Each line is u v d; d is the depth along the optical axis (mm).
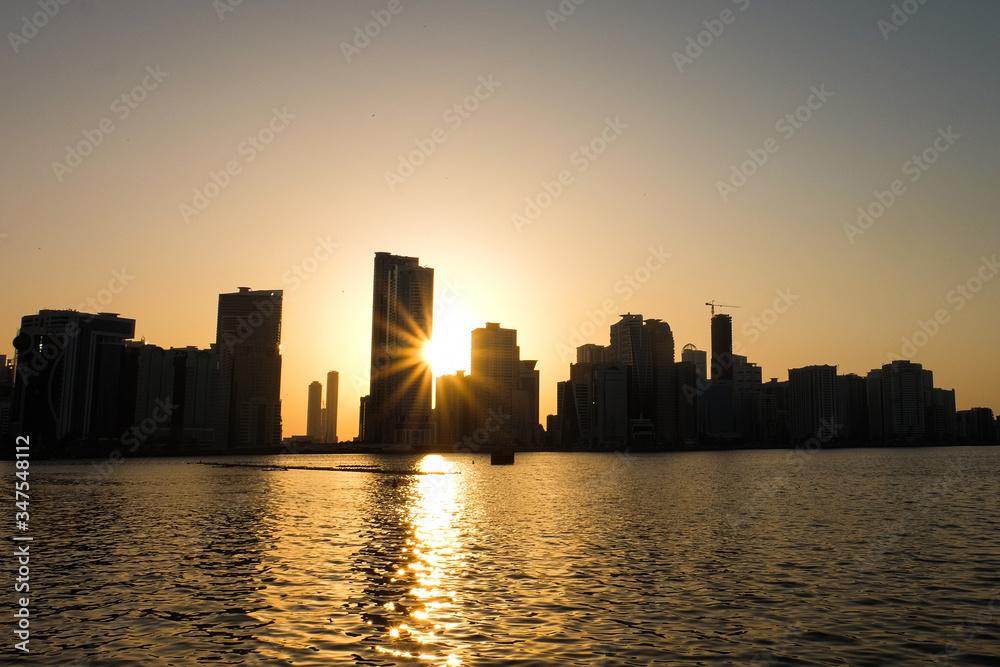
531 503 128500
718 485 181375
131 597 46688
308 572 55750
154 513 108000
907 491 153875
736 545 71312
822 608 43750
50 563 60438
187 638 36969
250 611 42688
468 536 79438
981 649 35531
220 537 78438
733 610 43188
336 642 36219
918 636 37812
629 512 109562
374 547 70312
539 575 54406
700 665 32938
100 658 33875
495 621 40375
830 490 158750
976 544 71562
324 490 166500
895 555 64312
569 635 37625
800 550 67625
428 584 50781
